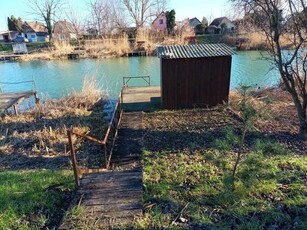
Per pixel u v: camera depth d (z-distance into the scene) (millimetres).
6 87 14828
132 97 9656
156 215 3080
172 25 37406
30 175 4340
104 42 27375
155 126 6707
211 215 3074
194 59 7684
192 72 7828
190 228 2873
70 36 36281
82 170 4258
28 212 3328
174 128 6500
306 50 6289
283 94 8758
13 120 7922
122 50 25969
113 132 6141
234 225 2898
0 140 6434
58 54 26047
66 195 3680
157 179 4000
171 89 7977
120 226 2912
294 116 6949
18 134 6750
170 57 7574
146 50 25875
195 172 4125
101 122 7586
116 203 3312
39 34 46844
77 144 5961
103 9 35312
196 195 3484
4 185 3967
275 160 4273
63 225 2953
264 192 3422
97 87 11961
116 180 3857
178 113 7699
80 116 8125
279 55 5594
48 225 3109
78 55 25641
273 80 12945
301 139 5469
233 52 7777
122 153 5277
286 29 5617
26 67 21875
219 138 5668
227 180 3395
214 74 7871
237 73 15109
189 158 4742
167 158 4805
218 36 30953
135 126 6754
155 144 5547
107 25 34969
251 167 3508
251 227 2824
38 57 25953
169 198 3426
